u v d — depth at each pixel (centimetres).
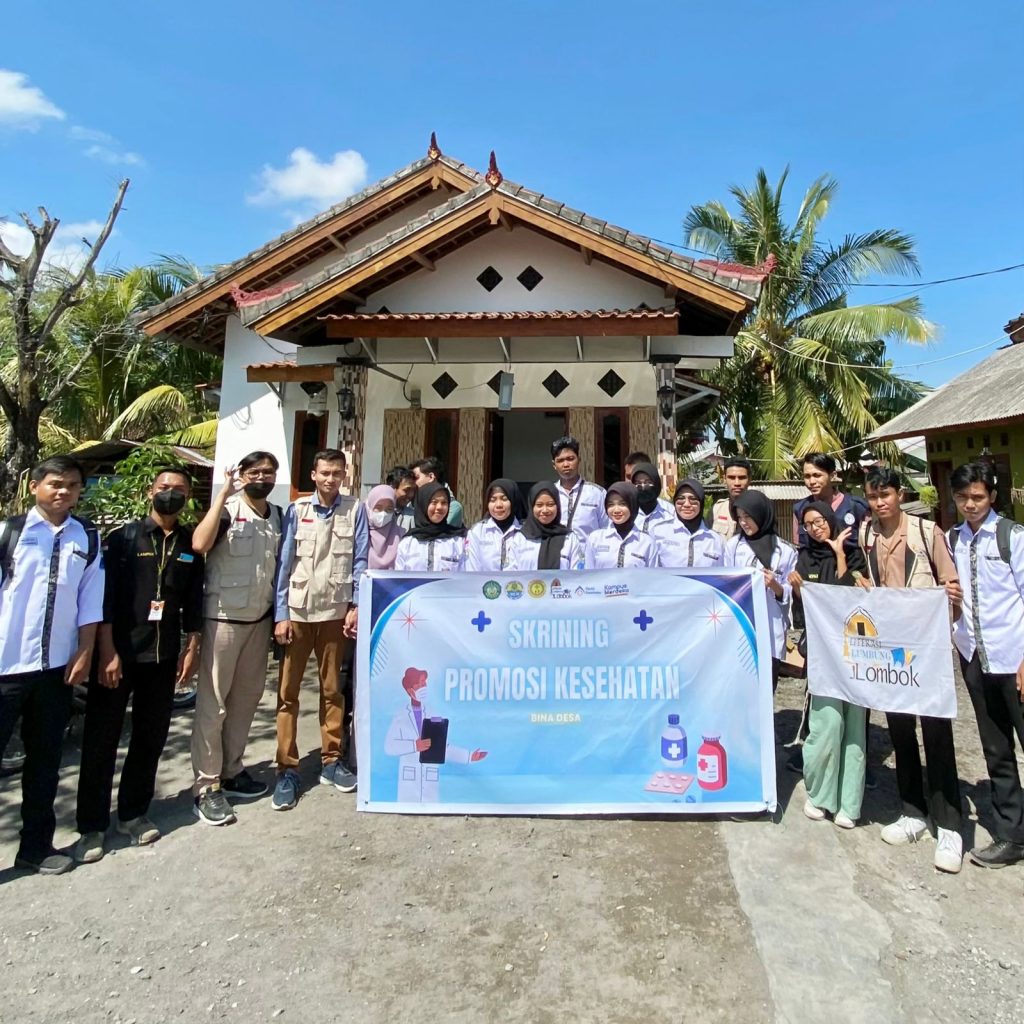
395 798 355
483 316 666
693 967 243
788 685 615
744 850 320
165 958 249
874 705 328
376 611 367
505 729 358
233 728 376
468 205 705
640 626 362
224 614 359
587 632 362
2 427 1332
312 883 295
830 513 398
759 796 349
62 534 313
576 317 658
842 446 1720
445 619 365
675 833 336
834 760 345
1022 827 310
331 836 335
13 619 297
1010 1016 221
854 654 336
